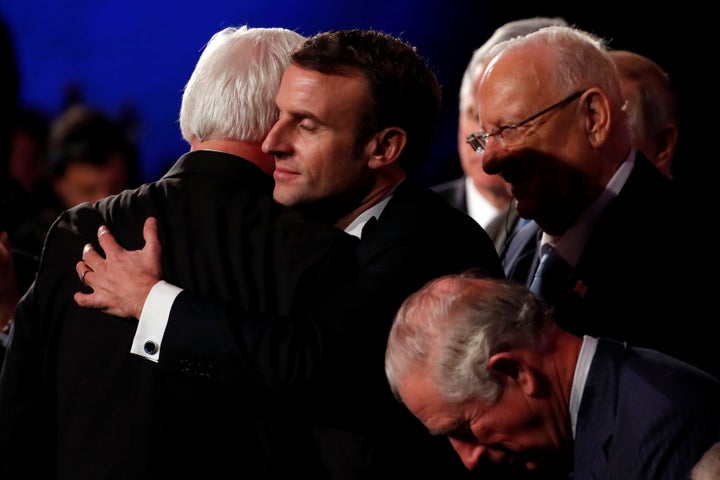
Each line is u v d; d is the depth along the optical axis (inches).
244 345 278.1
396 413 298.0
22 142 615.8
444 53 997.2
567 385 271.0
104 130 577.9
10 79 497.7
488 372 264.5
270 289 289.0
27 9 1084.5
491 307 268.7
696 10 846.5
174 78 1082.7
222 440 285.0
